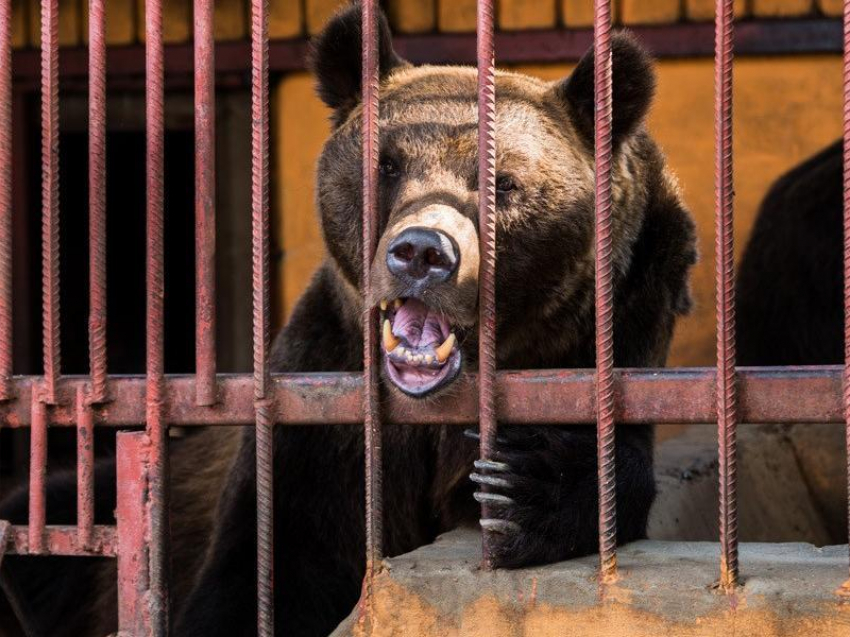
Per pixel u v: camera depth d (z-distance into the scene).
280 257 11.38
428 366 4.00
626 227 5.59
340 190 5.39
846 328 3.60
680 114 11.06
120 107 11.74
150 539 4.04
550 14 10.98
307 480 5.50
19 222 11.85
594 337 5.65
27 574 6.96
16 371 11.90
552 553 4.15
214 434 7.52
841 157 10.64
